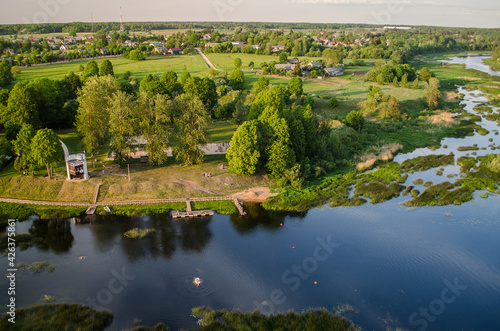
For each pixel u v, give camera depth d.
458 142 127.88
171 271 62.12
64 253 66.06
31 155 82.88
